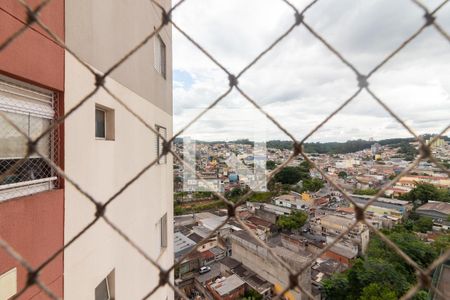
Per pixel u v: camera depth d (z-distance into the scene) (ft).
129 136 17.75
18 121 9.28
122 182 16.48
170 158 29.58
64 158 11.13
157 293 22.79
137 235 18.70
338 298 72.49
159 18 25.09
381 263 73.56
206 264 101.14
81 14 12.42
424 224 100.68
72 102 11.68
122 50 16.76
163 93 26.55
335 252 93.66
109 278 15.37
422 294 57.57
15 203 8.73
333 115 3.82
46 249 9.96
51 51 10.37
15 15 8.68
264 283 79.30
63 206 11.00
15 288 8.60
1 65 8.21
